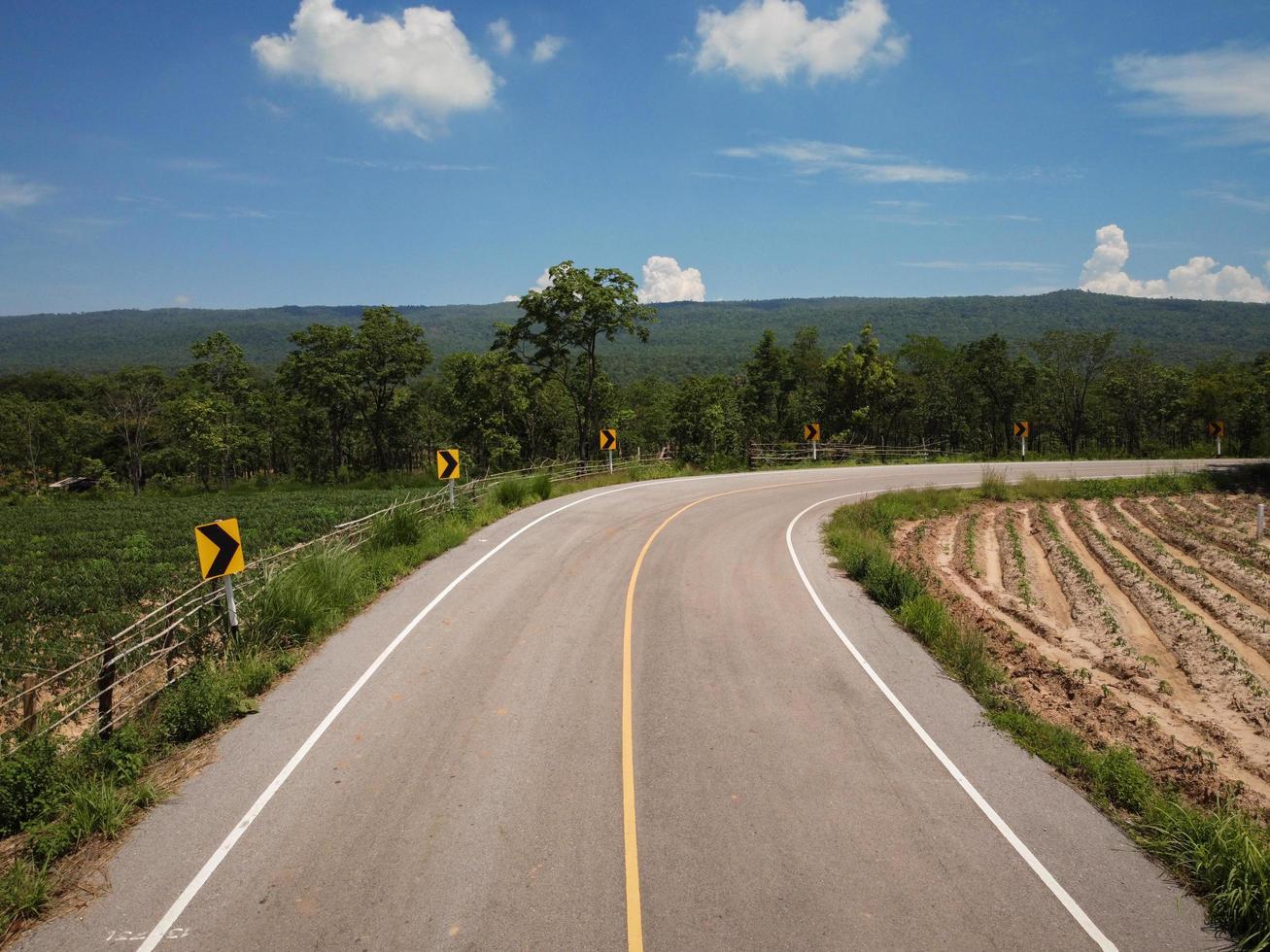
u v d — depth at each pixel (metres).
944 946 5.37
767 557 17.66
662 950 5.24
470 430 57.28
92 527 30.98
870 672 10.55
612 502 25.92
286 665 10.30
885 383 65.31
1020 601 16.64
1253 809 7.43
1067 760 8.09
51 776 7.20
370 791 7.25
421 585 14.52
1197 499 29.22
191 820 6.79
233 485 61.03
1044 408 75.94
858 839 6.60
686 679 10.14
